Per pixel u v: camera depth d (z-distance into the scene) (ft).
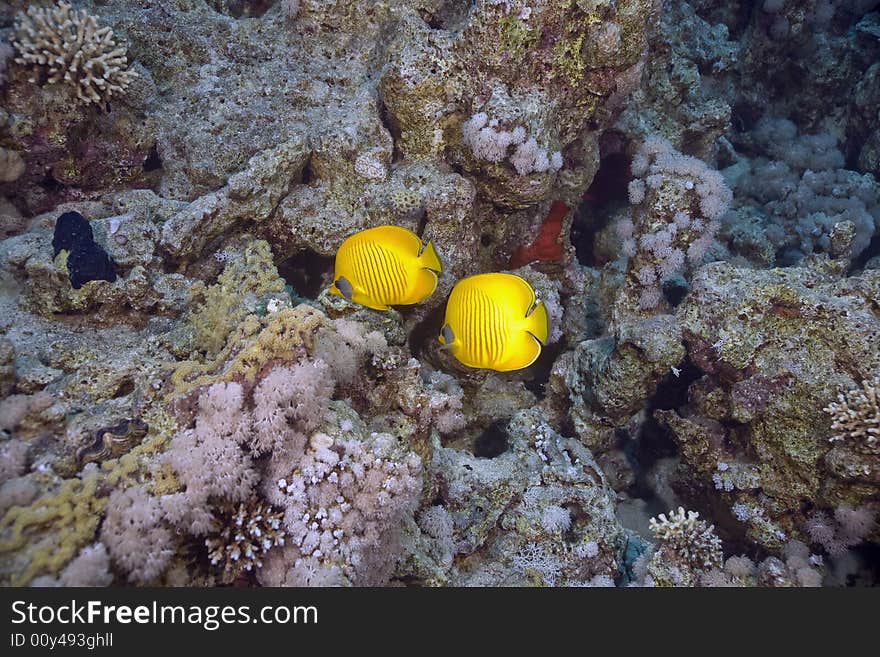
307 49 6.23
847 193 9.30
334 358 4.17
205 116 5.78
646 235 5.66
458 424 5.08
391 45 5.70
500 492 5.19
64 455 3.71
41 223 5.22
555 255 7.04
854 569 4.70
